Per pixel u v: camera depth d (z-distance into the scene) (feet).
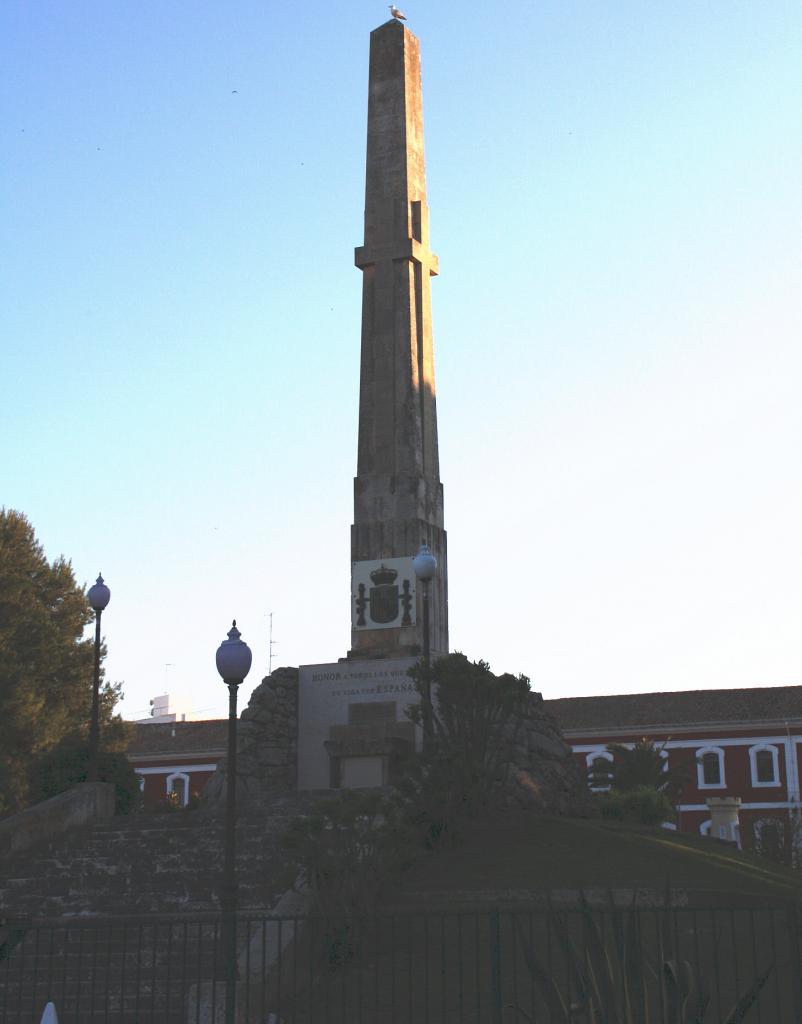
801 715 200.54
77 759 87.61
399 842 60.29
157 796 214.48
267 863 67.05
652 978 47.78
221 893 53.36
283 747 91.66
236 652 56.13
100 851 71.61
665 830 82.69
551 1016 37.91
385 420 99.25
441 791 69.51
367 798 59.98
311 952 46.91
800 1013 39.34
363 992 50.85
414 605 94.27
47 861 71.00
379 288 101.86
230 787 54.90
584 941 38.47
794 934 39.99
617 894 57.57
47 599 163.84
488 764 73.92
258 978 50.88
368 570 96.02
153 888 67.51
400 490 96.99
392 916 44.34
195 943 58.39
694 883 59.52
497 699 73.92
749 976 49.62
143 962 57.88
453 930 56.13
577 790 89.45
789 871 83.71
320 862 58.08
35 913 66.90
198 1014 45.88
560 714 215.92
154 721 266.77
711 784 203.10
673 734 206.49
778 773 200.03
